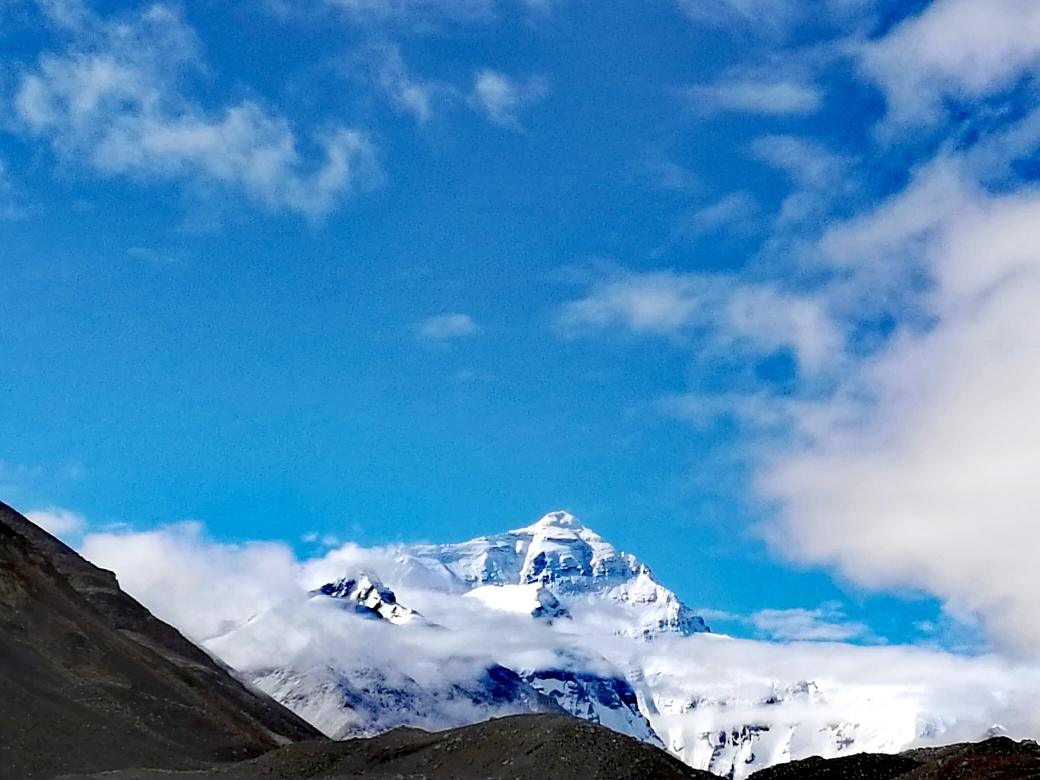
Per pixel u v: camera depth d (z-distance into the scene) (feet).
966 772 349.20
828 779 417.69
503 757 419.95
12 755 426.92
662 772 412.16
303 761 450.30
